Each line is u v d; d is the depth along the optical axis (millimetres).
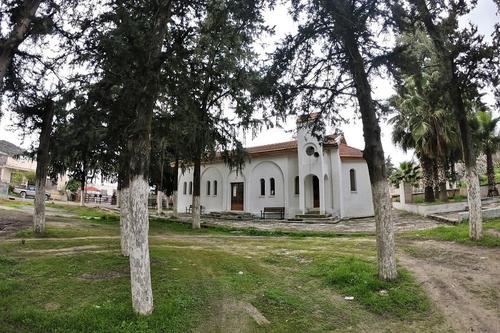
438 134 24266
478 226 12336
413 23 9070
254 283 8914
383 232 8688
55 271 9102
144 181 6867
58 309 6734
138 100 7305
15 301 7035
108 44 8352
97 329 5957
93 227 18969
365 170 30906
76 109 10758
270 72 9961
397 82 9562
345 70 9875
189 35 8359
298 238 17188
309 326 6570
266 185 31656
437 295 7766
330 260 10938
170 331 6074
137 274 6570
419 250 11828
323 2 8664
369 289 8102
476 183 12641
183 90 9102
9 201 32156
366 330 6438
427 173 27281
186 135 17578
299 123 11336
